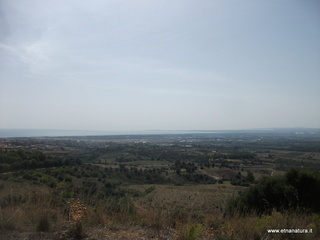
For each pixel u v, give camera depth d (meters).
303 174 9.54
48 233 4.17
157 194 24.88
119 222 5.21
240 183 41.66
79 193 6.75
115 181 33.81
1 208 4.74
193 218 6.00
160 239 4.30
